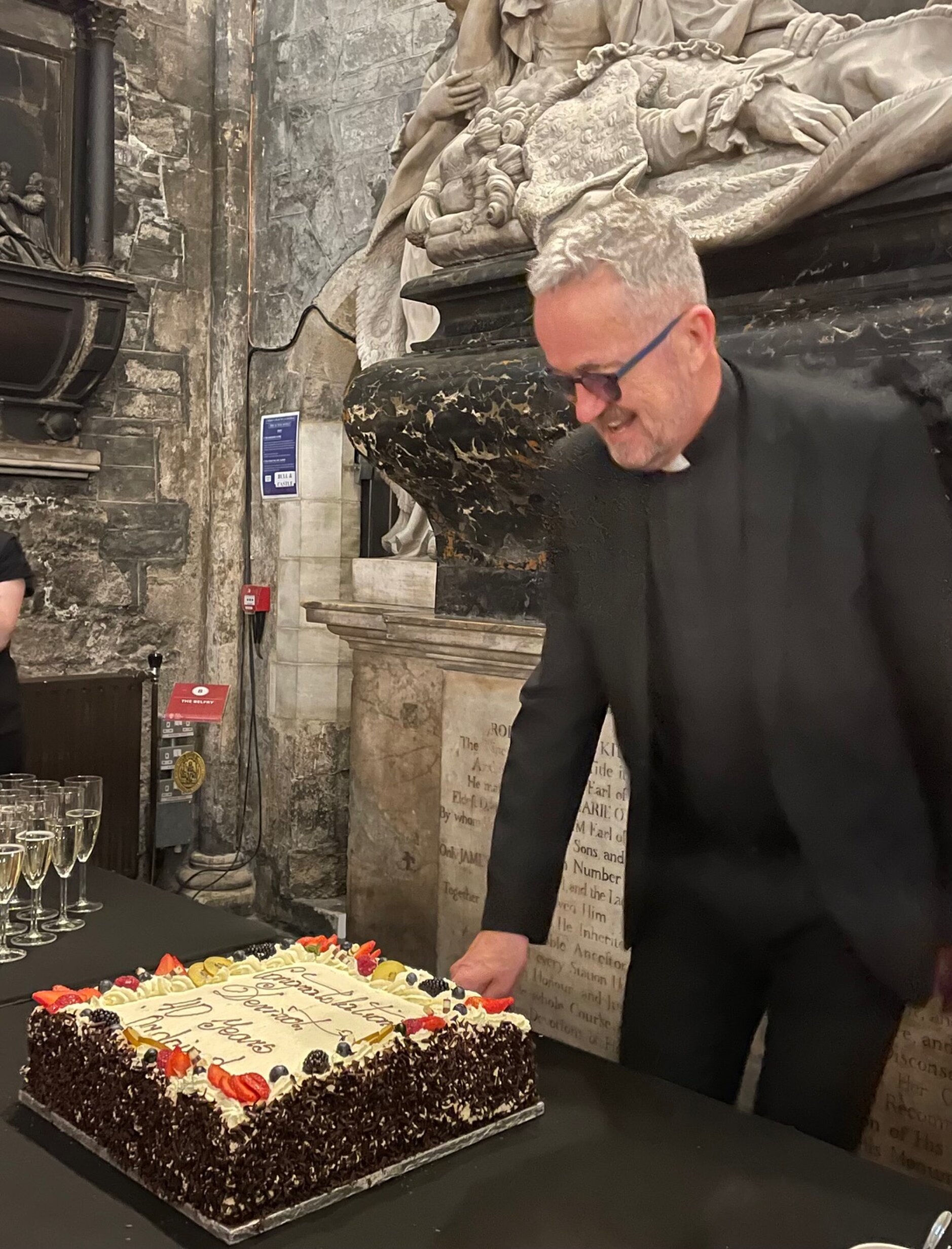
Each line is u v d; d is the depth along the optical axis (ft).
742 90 5.93
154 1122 3.44
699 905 5.20
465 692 7.10
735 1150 3.76
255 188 14.55
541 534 6.55
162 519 14.51
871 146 5.06
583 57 7.27
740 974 5.09
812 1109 4.80
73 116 12.87
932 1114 4.55
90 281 12.73
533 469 6.25
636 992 5.46
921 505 4.50
